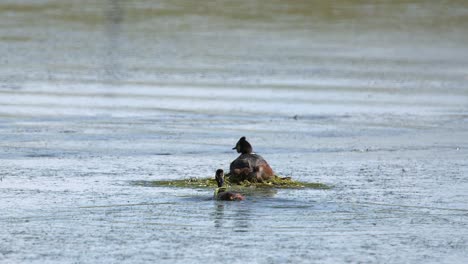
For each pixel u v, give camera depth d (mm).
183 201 21109
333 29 63094
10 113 35031
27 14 65062
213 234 18219
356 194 22172
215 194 21359
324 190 22656
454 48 58062
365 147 29781
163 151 28328
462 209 20781
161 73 46688
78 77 44844
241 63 50406
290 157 27781
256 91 41906
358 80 45844
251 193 22125
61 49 53875
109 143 29516
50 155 27203
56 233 18172
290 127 33562
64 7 67750
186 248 17266
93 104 37719
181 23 63656
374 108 38375
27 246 17281
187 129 32656
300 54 53969
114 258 16609
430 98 41281
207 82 44219
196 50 54656
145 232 18312
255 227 18812
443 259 16875
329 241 17891
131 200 21078
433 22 66250
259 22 64500
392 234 18500
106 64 49188
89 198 21266
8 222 18969
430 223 19422
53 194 21641
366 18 66812
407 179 24297
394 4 71062
